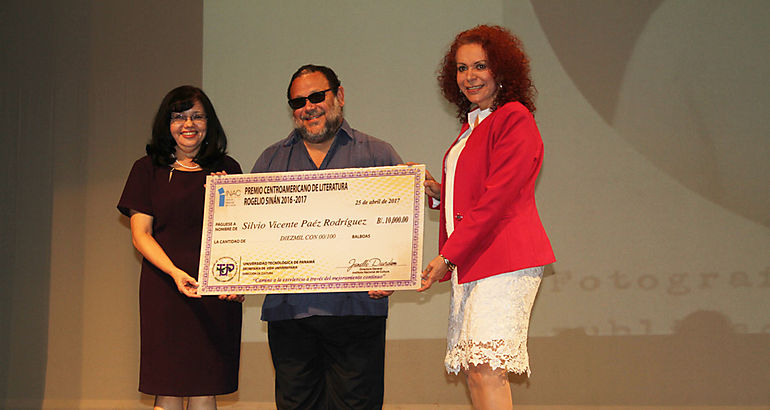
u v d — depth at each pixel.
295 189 2.25
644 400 3.92
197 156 2.56
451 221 2.15
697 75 4.04
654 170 4.04
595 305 4.02
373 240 2.16
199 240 2.46
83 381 4.46
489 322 1.89
